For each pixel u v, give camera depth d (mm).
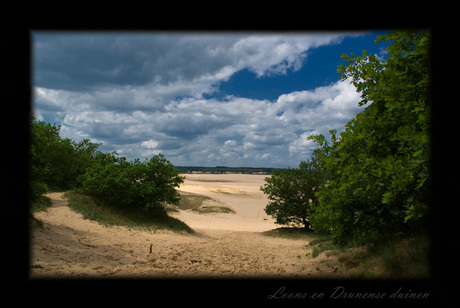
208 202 43688
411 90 5887
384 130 6836
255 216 39438
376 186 6477
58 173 24453
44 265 6676
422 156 4938
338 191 7168
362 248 8359
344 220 6984
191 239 18688
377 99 6922
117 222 18250
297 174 26953
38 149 10008
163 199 23031
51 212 15820
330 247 10812
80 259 8258
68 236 11359
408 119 5961
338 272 7184
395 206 6355
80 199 19641
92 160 27922
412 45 6375
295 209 26156
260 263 9961
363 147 7098
